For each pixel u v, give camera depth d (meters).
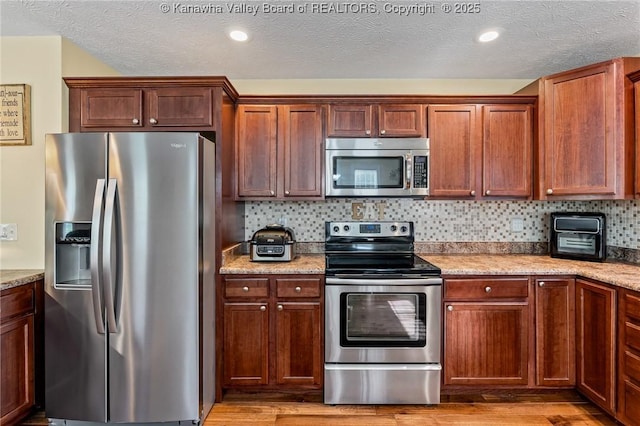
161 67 2.73
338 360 2.25
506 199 2.68
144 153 1.93
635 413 1.83
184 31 2.20
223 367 2.30
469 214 2.95
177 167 1.96
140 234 1.93
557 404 2.27
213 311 2.25
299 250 2.95
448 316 2.28
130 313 1.93
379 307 2.25
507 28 2.15
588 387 2.15
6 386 1.86
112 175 1.92
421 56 2.54
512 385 2.28
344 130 2.65
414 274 2.26
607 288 2.01
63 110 2.33
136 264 1.93
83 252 2.10
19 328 1.94
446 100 2.65
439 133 2.66
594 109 2.30
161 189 1.94
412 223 2.74
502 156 2.65
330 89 2.96
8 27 2.18
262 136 2.65
